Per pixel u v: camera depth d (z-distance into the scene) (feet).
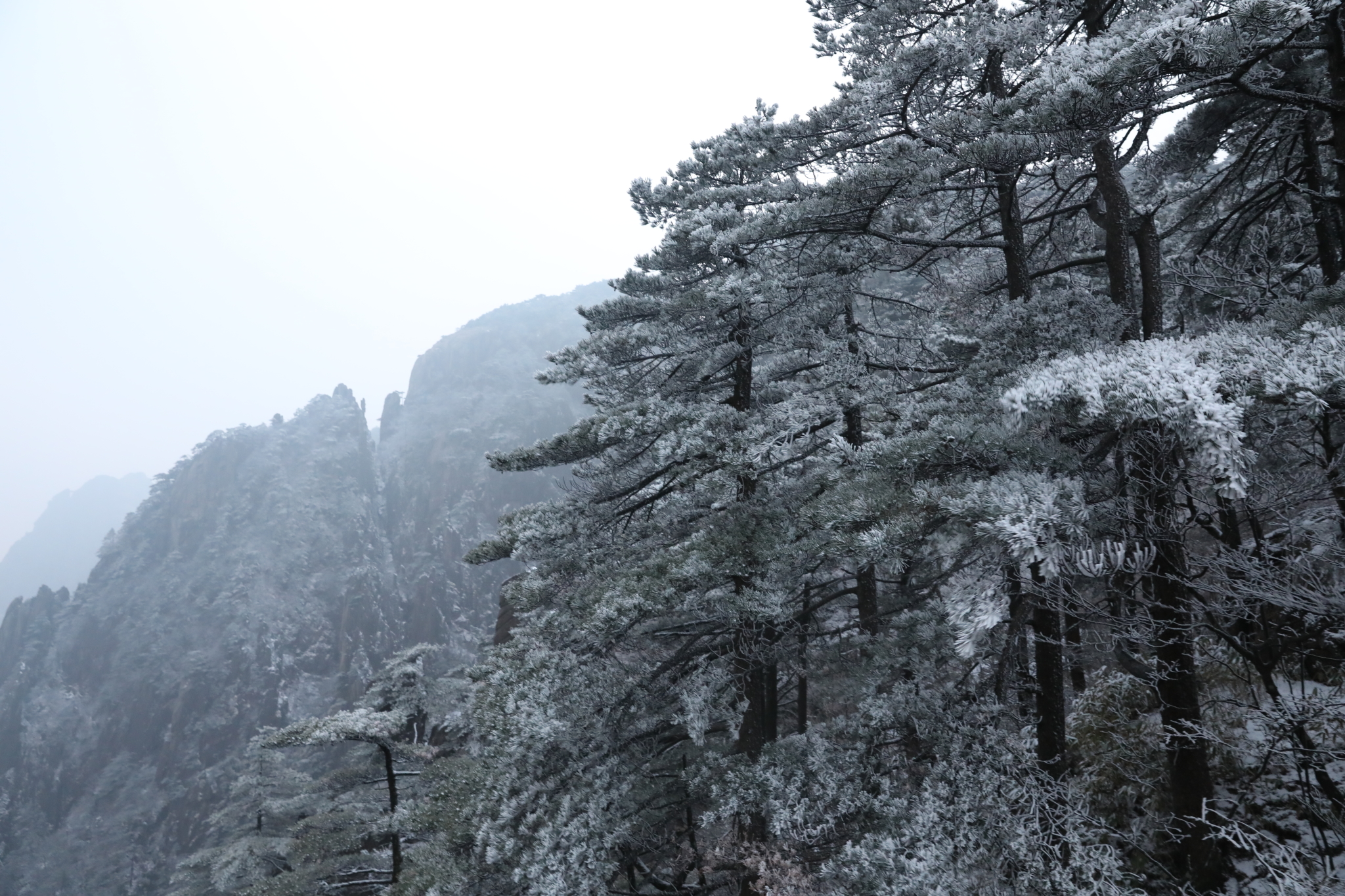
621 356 37.65
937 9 28.86
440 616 481.87
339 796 65.00
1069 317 26.11
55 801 390.83
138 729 431.02
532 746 31.07
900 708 27.14
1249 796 21.15
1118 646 21.27
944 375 34.04
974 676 29.07
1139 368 14.96
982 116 21.79
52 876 345.31
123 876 337.93
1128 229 25.59
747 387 39.78
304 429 650.02
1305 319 17.31
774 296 32.78
